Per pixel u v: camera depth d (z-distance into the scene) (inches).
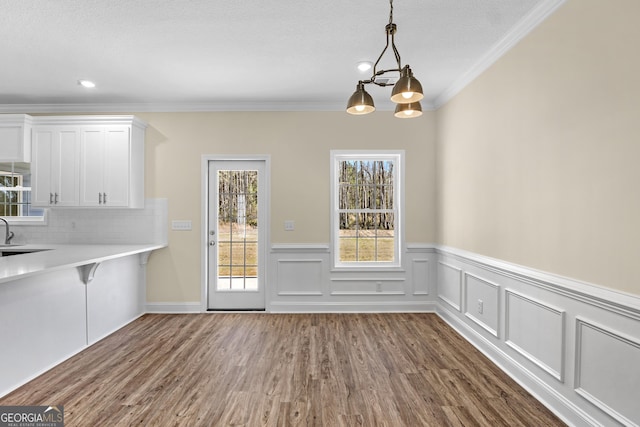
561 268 85.0
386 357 118.1
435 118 171.0
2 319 93.0
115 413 85.2
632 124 66.4
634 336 65.5
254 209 174.6
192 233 170.6
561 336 83.5
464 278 138.0
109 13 95.1
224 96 161.0
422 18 97.5
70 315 119.0
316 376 104.3
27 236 169.2
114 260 146.1
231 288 174.2
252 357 118.0
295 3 90.6
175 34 106.5
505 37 107.7
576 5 80.1
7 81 141.9
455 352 122.6
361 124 170.7
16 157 152.8
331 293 171.5
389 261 174.6
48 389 96.7
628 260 67.1
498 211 114.0
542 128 92.4
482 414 85.3
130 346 128.1
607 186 71.9
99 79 140.5
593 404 74.1
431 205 171.9
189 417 83.6
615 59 69.9
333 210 170.7
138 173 163.9
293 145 170.4
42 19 97.7
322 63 127.3
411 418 83.4
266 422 81.8
